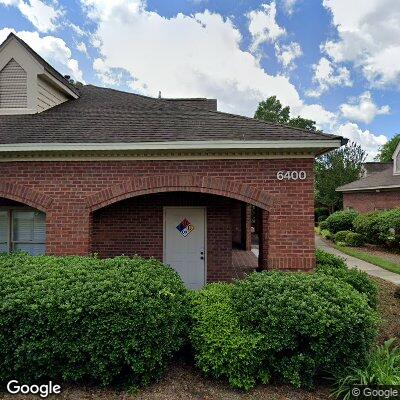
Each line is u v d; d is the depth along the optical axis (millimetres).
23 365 3920
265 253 7199
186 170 6762
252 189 6672
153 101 10297
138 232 9023
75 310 3809
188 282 9055
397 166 22625
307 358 4035
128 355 3934
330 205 31578
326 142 6277
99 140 6520
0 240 8352
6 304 3795
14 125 7562
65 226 6805
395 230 16438
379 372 4008
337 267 7402
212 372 4215
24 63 8266
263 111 40656
